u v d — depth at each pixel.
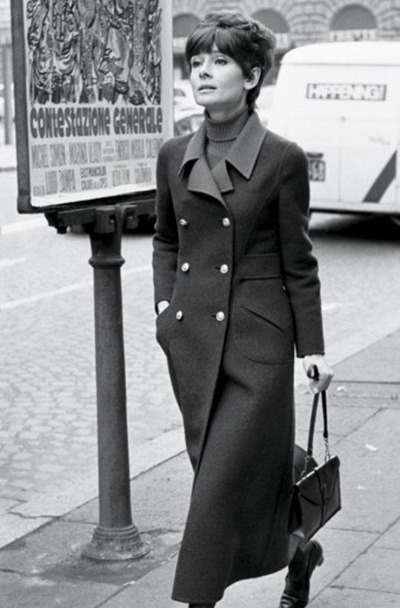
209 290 4.11
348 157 17.28
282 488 4.18
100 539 5.20
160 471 6.52
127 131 5.09
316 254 16.25
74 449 7.50
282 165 4.04
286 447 4.14
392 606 4.58
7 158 30.80
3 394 8.84
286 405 4.12
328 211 17.64
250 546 4.11
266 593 4.77
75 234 17.62
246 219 4.05
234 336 4.09
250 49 4.00
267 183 4.03
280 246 4.13
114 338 5.09
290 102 17.53
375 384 8.52
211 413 4.09
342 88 17.23
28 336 10.80
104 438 5.17
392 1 50.16
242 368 4.07
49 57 4.55
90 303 12.34
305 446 6.83
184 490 6.15
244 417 4.02
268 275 4.12
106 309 5.07
